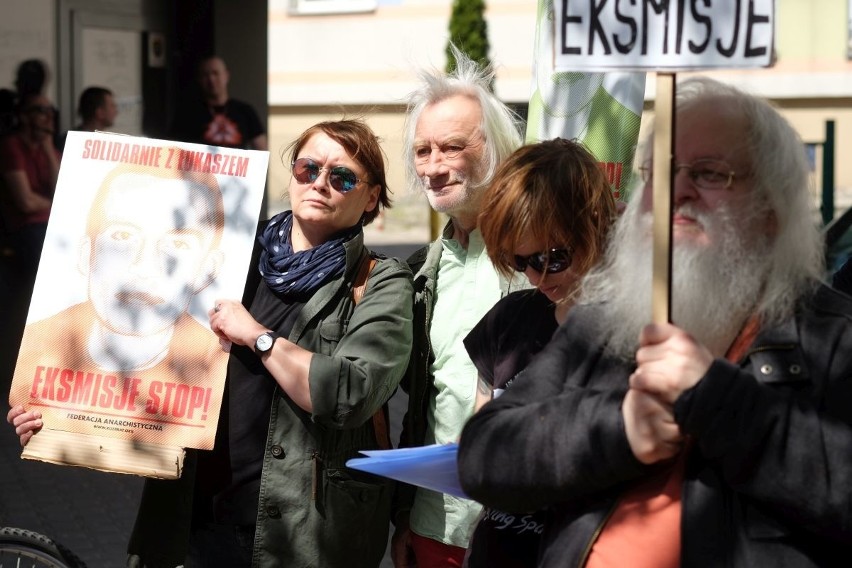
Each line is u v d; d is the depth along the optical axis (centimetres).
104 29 857
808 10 1981
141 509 311
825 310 182
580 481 186
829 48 1980
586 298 207
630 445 179
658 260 176
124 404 305
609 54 188
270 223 326
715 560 177
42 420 307
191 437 301
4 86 801
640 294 190
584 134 318
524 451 191
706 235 184
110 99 851
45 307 313
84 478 670
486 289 307
